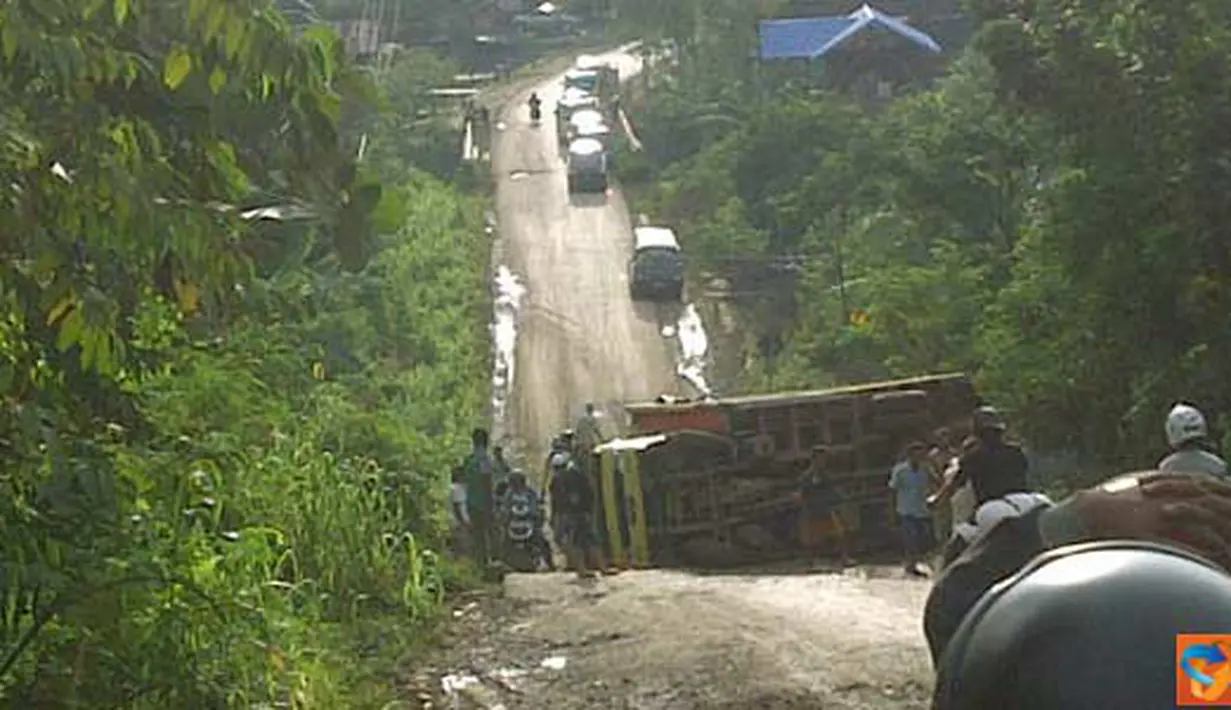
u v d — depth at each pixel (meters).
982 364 46.78
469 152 108.94
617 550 35.44
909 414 37.66
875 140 79.75
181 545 14.31
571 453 35.84
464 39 147.25
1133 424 36.28
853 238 69.62
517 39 155.00
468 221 90.81
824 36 111.94
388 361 57.91
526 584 27.31
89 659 11.90
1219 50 35.19
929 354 53.47
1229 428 33.62
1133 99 36.28
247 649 15.82
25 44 7.52
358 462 27.77
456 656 21.08
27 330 9.22
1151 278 36.06
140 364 10.88
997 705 4.56
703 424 36.81
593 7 161.25
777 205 83.19
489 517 32.44
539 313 76.88
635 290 78.00
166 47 8.39
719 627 21.89
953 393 38.34
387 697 18.73
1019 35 37.78
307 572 22.45
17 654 10.67
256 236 8.95
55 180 7.88
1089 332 38.53
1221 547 6.70
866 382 56.19
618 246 87.94
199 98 8.42
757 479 36.50
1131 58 36.50
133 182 8.02
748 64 111.50
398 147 96.88
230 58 8.09
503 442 61.53
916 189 57.50
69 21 7.86
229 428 21.69
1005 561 8.70
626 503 35.41
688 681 18.88
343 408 30.61
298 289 16.09
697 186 92.62
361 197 8.60
